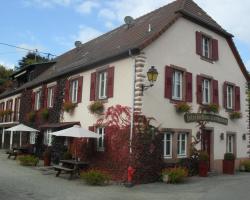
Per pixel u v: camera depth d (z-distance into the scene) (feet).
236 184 49.47
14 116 106.22
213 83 67.87
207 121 64.49
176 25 61.72
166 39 59.21
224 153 68.49
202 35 67.77
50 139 78.84
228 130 70.38
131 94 54.44
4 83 162.30
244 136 74.69
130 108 54.19
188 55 63.16
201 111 63.72
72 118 70.49
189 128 61.05
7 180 49.42
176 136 58.39
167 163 55.88
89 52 82.07
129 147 52.21
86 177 49.19
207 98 67.46
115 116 56.90
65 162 57.26
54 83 80.64
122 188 46.26
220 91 69.82
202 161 58.80
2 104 123.65
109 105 58.95
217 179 55.21
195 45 65.21
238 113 72.23
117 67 58.49
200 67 65.41
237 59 75.56
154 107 55.42
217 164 66.49
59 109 76.23
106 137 57.72
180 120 59.52
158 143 53.67
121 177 52.37
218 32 71.15
